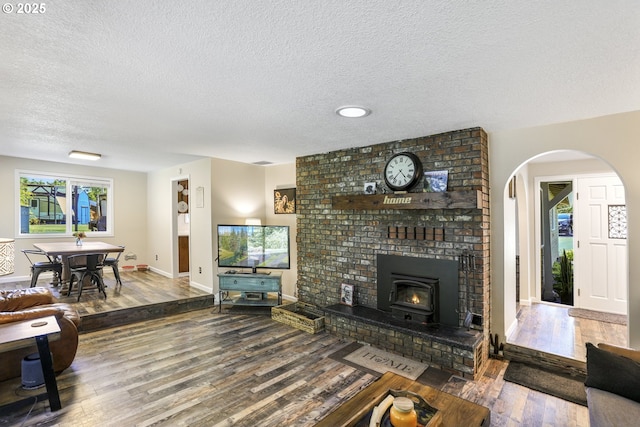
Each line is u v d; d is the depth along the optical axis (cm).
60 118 294
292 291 552
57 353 290
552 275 570
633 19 143
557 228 595
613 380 186
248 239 519
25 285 546
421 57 180
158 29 151
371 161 405
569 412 250
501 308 342
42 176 596
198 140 386
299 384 284
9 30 150
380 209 388
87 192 662
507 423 237
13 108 265
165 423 230
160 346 363
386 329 354
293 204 549
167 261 663
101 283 501
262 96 238
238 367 314
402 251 376
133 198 714
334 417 174
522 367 321
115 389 273
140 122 308
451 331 325
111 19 142
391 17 142
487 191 340
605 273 465
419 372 308
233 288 500
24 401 254
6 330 243
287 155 486
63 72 196
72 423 229
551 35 157
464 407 183
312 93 232
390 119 296
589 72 199
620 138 276
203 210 549
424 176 356
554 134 308
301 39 160
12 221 570
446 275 342
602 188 466
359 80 210
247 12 138
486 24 148
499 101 249
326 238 456
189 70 194
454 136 334
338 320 398
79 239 543
